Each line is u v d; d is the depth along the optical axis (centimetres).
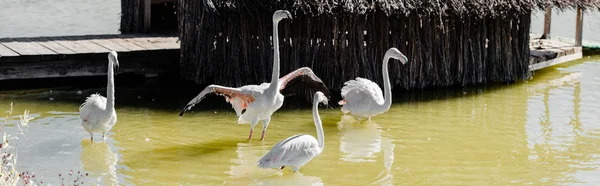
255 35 1334
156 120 1168
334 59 1344
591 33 2038
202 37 1350
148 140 1062
